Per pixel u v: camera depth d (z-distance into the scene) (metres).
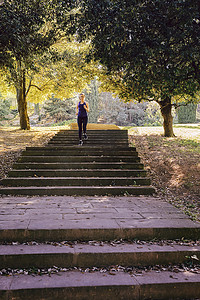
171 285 3.26
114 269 3.56
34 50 9.42
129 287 3.19
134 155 9.77
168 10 6.99
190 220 4.77
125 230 4.23
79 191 6.81
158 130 17.88
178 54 7.54
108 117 49.91
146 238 4.27
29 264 3.54
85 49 16.30
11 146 11.80
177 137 14.86
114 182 7.48
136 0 6.87
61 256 3.60
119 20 6.81
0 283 3.11
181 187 7.62
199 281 3.32
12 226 4.13
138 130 17.91
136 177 7.93
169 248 3.92
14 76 11.36
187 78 8.07
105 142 11.95
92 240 4.16
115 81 14.48
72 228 4.12
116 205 5.76
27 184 7.18
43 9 8.55
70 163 8.48
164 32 7.17
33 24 8.47
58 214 4.89
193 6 6.75
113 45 7.18
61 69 17.69
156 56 7.53
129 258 3.70
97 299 3.12
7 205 5.49
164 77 7.57
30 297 3.00
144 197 6.75
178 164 9.39
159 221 4.64
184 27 7.05
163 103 14.63
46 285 3.09
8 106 43.53
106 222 4.49
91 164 8.50
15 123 42.97
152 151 11.38
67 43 16.78
